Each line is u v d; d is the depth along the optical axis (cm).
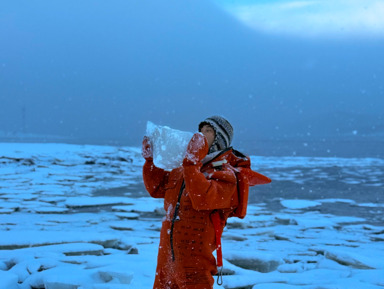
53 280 342
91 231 664
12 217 771
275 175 1744
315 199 1133
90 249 462
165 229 239
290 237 674
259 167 2106
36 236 504
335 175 1752
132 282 355
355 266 468
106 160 1966
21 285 354
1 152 1884
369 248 605
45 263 398
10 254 439
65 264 403
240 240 646
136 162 2097
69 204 915
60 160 1878
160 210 856
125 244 512
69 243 486
